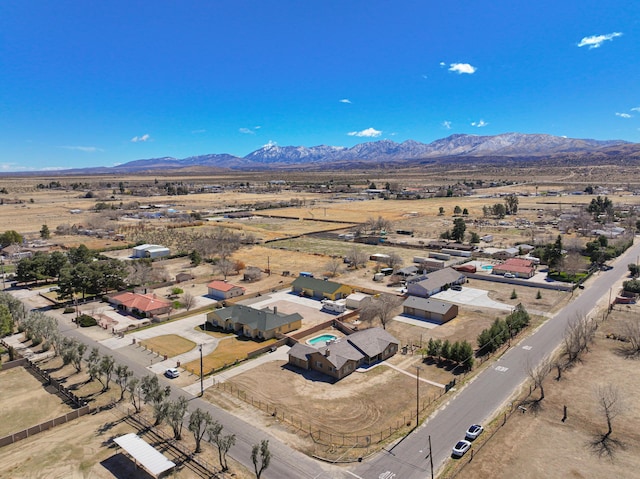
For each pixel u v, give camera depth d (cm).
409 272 11025
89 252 11750
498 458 4134
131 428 4781
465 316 8225
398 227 19625
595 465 4022
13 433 4644
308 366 6125
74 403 5331
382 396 5353
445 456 4203
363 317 7912
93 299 9362
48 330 6775
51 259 10950
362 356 6216
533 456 4156
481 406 5069
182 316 8381
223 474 3991
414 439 4478
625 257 12706
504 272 11019
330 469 4053
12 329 7781
